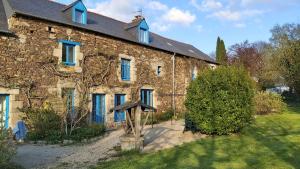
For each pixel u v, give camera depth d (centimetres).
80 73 1405
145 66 1827
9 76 1149
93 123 1405
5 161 636
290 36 3416
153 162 730
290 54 2062
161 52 1986
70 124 1259
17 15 1175
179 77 2164
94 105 1484
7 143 652
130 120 938
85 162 789
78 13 1485
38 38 1246
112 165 723
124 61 1681
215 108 1092
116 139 1147
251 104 1143
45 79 1265
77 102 1381
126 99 1669
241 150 849
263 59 3453
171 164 709
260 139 1014
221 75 1120
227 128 1102
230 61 3359
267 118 1645
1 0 1295
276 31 3588
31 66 1220
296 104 2805
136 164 718
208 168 662
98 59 1502
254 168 651
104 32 1522
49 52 1284
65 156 863
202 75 1155
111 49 1579
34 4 1383
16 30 1174
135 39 1784
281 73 2286
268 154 785
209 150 861
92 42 1475
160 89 1956
